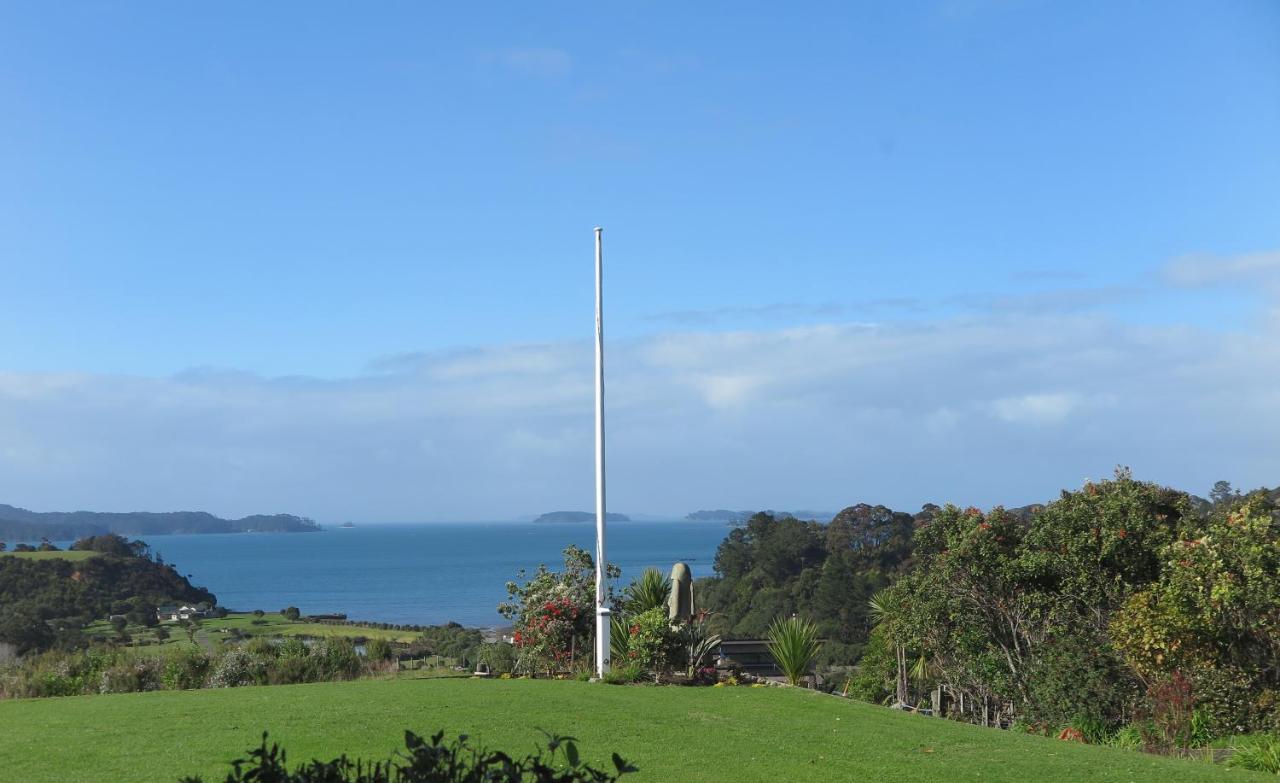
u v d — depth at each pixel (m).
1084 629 16.95
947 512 19.75
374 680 16.67
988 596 18.88
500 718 11.23
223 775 8.23
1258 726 13.12
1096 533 17.70
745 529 60.31
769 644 17.39
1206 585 14.31
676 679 15.69
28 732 10.43
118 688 15.87
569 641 17.80
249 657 17.05
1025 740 11.03
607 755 9.32
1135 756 10.27
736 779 8.52
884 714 12.70
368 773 4.07
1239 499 19.05
